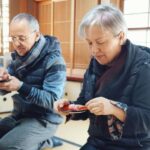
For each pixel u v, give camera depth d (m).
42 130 2.06
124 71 1.24
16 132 1.99
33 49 1.99
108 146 1.31
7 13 4.49
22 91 1.82
